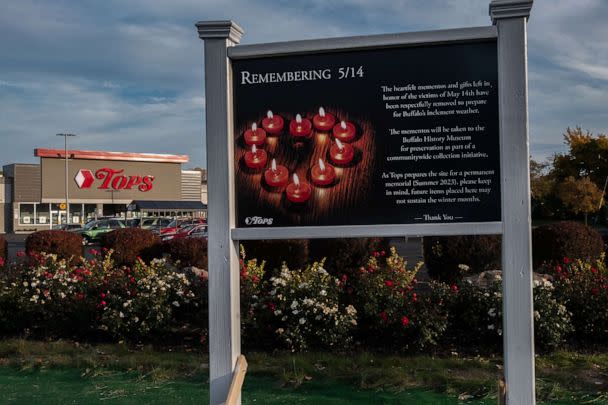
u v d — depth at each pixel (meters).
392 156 4.03
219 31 4.17
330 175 4.11
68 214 58.38
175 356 6.80
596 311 6.82
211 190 4.19
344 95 4.09
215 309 4.18
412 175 4.00
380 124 4.05
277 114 4.18
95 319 7.66
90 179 61.75
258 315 7.05
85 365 6.59
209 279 4.18
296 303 6.82
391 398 5.40
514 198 3.80
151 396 5.66
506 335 3.79
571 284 7.09
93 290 7.98
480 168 3.93
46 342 7.64
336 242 9.96
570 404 5.16
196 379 6.11
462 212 3.95
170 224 38.41
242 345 7.14
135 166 64.12
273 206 4.18
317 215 4.12
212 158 4.20
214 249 4.19
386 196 4.04
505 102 3.83
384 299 6.96
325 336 6.79
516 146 3.81
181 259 11.91
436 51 3.98
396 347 6.93
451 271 10.23
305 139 4.15
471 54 3.94
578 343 6.93
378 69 4.05
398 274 7.34
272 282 7.24
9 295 7.99
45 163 60.25
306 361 6.40
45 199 60.16
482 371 6.05
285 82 4.18
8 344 7.37
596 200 40.28
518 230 3.79
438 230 3.92
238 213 4.22
